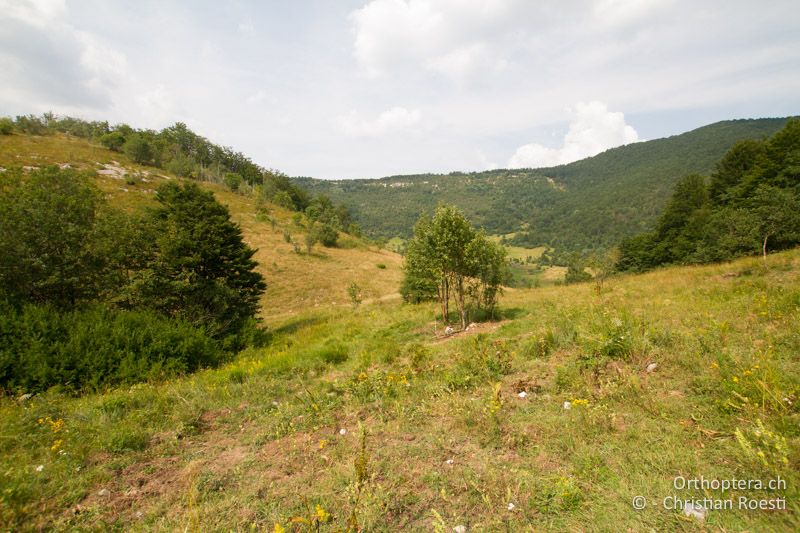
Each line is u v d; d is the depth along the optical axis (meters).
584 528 2.33
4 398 7.09
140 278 14.70
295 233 54.47
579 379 4.57
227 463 3.80
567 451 3.16
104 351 8.84
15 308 10.03
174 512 2.96
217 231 18.70
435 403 4.62
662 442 3.06
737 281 10.15
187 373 9.79
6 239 12.04
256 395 6.02
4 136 57.62
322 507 2.79
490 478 2.93
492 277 11.08
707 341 4.86
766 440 2.64
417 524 2.54
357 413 4.70
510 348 6.67
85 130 76.75
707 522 2.21
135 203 44.81
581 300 10.98
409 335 10.73
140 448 4.23
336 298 33.09
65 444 4.23
